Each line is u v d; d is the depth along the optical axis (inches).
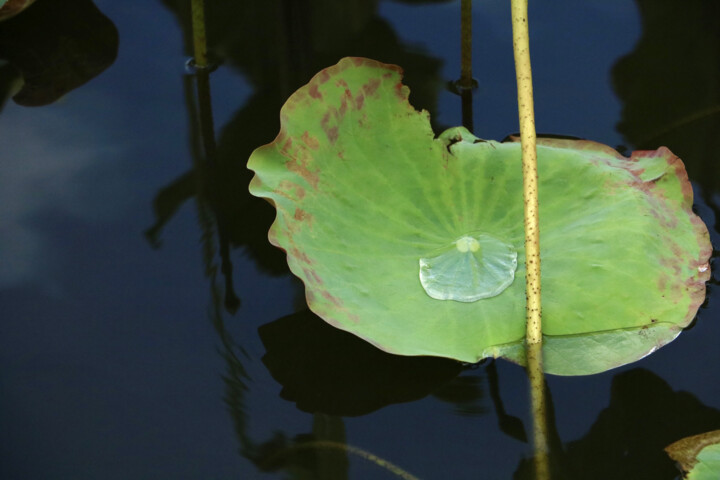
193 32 133.5
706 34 134.6
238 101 132.4
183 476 117.3
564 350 119.5
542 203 123.6
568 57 133.6
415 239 122.5
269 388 120.1
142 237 125.8
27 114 131.8
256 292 123.6
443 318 120.0
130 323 122.4
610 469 116.6
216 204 127.2
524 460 117.3
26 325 122.3
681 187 123.7
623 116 129.8
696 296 120.5
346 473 117.1
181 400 119.7
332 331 122.3
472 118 130.3
